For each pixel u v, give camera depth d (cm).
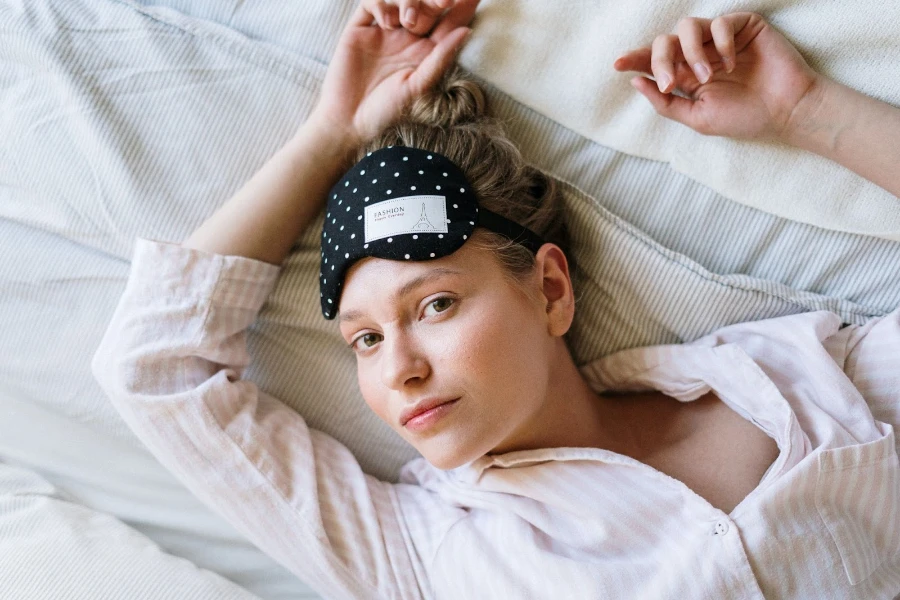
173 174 94
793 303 87
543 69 88
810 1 80
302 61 93
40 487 99
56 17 94
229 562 100
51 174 95
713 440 86
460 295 74
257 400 93
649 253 88
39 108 95
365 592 85
